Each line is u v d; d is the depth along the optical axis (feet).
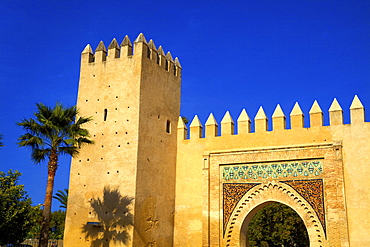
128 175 82.53
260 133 86.02
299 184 79.97
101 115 88.94
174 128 94.99
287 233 155.84
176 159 93.76
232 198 85.25
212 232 85.10
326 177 77.61
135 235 79.30
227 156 87.61
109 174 84.58
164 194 88.63
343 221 74.13
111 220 81.66
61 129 71.77
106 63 91.86
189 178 90.89
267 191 82.69
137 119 84.79
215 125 91.97
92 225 83.20
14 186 88.12
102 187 84.53
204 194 87.30
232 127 90.89
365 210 73.31
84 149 88.58
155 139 88.63
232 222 83.97
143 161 84.33
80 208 85.66
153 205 85.15
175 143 94.38
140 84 86.84
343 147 77.66
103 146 86.89
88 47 95.25
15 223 84.99
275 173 82.64
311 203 78.13
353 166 76.07
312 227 77.30
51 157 69.87
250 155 85.46
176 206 90.79
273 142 84.23
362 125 77.05
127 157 83.71
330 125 79.87
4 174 91.66
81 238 83.76
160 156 89.25
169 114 94.22
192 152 92.22
